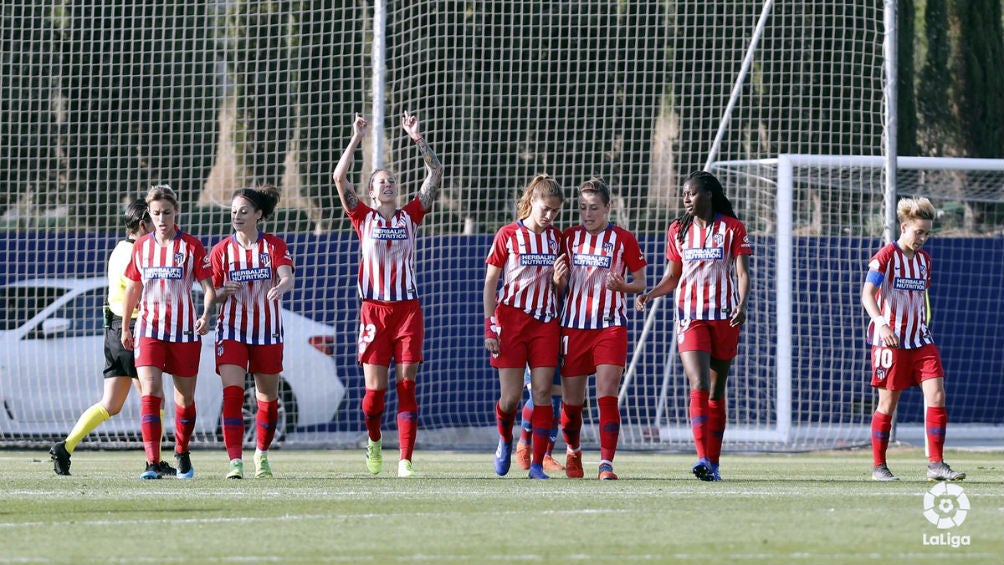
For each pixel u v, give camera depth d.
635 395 50.12
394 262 30.16
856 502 22.69
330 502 22.78
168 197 29.02
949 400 56.88
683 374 52.66
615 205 59.19
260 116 58.75
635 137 59.25
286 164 58.69
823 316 52.94
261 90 58.50
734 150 59.56
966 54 61.62
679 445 47.22
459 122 58.31
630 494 24.50
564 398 29.80
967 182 59.00
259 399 30.41
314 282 51.94
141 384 29.53
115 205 59.53
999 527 18.69
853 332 49.59
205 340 46.50
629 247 29.09
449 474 32.06
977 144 62.03
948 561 15.59
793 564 15.38
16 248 52.97
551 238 29.36
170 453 44.75
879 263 29.83
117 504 22.45
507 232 29.31
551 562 15.58
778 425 48.22
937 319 57.22
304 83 58.31
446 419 52.66
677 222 29.23
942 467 29.84
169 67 59.00
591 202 28.94
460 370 52.81
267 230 57.69
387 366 30.58
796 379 52.94
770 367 50.66
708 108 59.50
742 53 55.16
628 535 17.84
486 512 20.84
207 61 58.91
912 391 55.03
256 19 58.34
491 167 58.38
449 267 52.34
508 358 29.58
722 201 28.88
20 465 36.84
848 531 18.19
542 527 18.77
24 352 46.19
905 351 29.95
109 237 53.31
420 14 52.38
